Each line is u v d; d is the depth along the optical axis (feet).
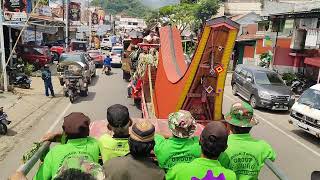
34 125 37.35
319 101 38.50
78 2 160.15
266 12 98.02
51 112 43.75
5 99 48.52
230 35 20.21
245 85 58.70
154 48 40.68
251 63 105.91
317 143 36.86
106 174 9.95
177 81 23.90
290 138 38.40
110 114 12.14
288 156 32.09
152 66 38.93
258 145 12.27
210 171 9.52
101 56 100.22
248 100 57.26
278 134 39.91
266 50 96.53
